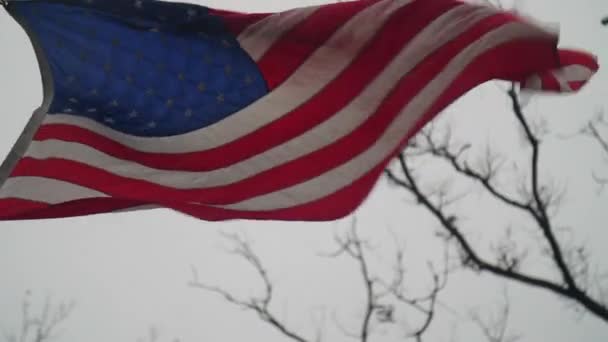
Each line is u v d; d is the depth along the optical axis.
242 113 5.84
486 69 5.80
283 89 5.85
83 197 5.59
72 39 5.58
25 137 5.58
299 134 5.81
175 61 5.75
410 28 5.79
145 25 5.68
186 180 5.76
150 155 5.76
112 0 5.59
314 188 5.75
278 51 5.85
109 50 5.62
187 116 5.79
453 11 5.77
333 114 5.82
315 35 5.81
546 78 6.01
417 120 5.75
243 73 5.83
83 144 5.66
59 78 5.57
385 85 5.79
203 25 5.75
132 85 5.67
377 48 5.81
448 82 5.75
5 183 5.56
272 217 5.79
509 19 5.84
